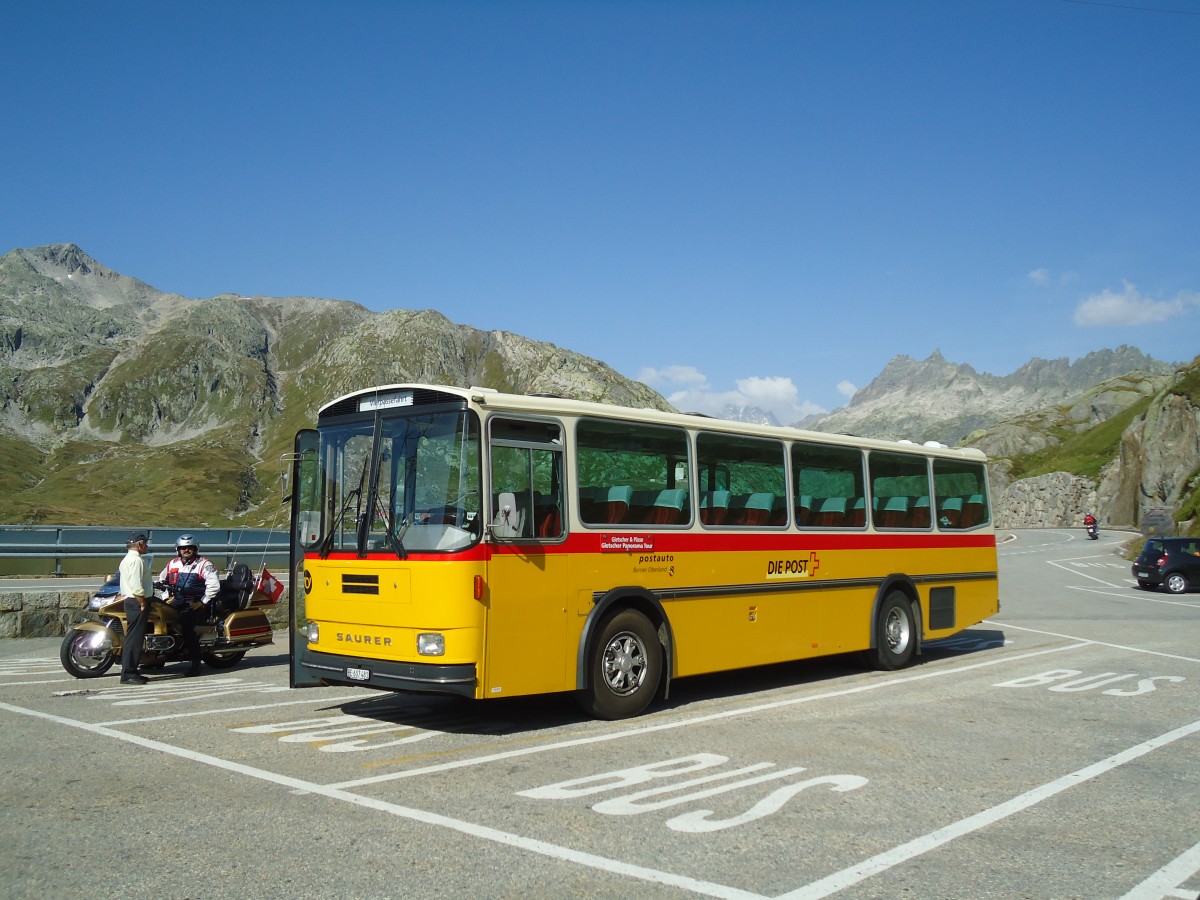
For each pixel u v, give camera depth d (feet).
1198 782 23.49
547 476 29.91
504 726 30.01
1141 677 40.63
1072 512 363.97
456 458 28.14
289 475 32.76
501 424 28.84
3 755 25.70
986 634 58.29
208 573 43.32
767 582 37.22
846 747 26.89
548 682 29.07
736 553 35.96
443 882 16.24
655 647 32.40
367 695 36.27
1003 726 30.07
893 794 22.06
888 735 28.60
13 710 32.81
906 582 44.50
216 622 43.29
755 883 16.38
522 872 16.74
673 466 34.24
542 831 19.02
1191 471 239.50
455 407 28.48
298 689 37.88
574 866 17.06
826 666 44.96
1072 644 52.65
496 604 27.81
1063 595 92.48
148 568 40.32
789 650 38.09
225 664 45.14
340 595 30.01
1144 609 76.54
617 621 31.27
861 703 34.35
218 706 33.78
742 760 25.23
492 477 28.25
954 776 23.77
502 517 27.66
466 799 21.33
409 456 29.25
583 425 31.24
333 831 18.97
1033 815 20.61
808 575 39.27
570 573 29.96
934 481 47.78
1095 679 40.09
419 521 28.43
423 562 27.66
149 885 16.07
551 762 24.95
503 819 19.83
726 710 32.91
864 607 42.24
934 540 46.91
